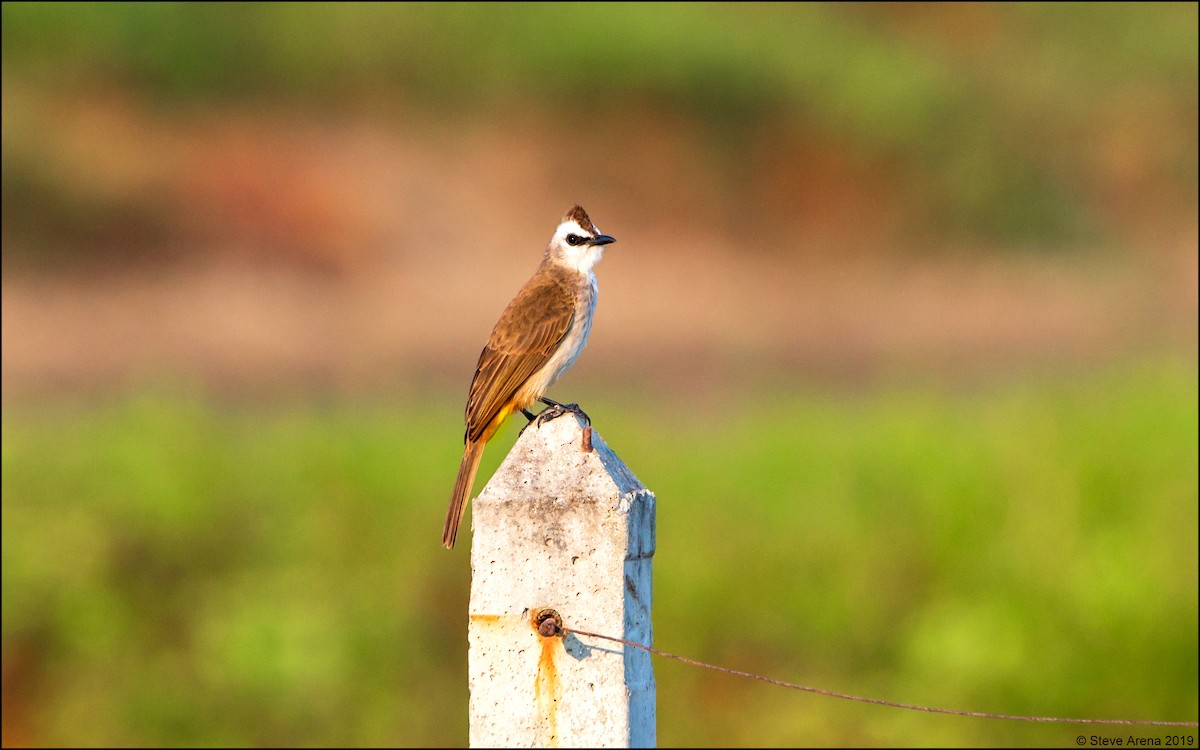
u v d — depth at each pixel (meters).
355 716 9.97
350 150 31.73
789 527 11.28
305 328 25.39
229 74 31.91
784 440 13.57
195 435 12.35
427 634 10.56
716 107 34.25
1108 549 10.54
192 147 30.48
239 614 10.27
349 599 10.50
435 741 9.96
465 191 31.72
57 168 28.19
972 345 25.91
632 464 12.79
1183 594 10.13
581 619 4.24
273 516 11.23
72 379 20.92
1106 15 38.94
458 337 25.42
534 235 31.48
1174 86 38.09
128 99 30.67
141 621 10.51
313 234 29.62
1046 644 10.00
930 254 34.56
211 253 28.77
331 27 32.75
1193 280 32.59
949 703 9.82
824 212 34.44
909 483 11.84
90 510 11.02
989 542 11.02
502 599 4.28
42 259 27.47
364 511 11.38
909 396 17.11
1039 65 38.12
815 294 30.47
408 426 14.25
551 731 4.25
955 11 39.19
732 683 10.41
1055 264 34.16
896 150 35.22
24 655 10.24
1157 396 13.84
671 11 34.97
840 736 9.88
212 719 9.92
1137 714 9.73
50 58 29.97
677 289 29.62
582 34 33.12
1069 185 36.75
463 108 33.41
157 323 25.03
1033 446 12.21
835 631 10.61
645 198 33.34
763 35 35.66
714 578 10.80
